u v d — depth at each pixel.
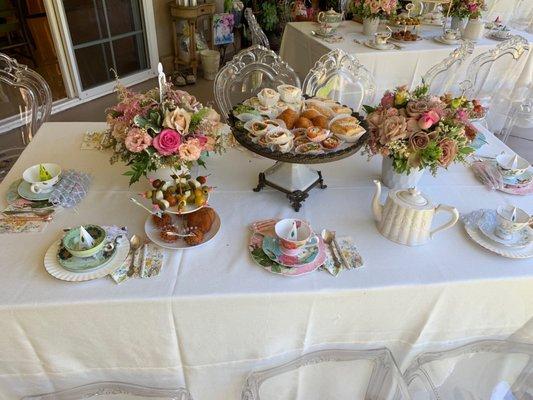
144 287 0.89
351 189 1.26
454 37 2.73
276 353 1.02
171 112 1.01
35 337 0.89
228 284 0.91
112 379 1.01
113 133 1.06
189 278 0.92
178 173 1.08
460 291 0.95
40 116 1.80
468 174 1.35
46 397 0.98
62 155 1.36
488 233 1.06
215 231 1.04
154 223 1.04
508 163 1.31
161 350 0.96
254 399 0.98
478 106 1.50
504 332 1.07
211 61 3.82
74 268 0.90
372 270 0.96
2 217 1.06
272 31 4.21
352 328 1.00
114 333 0.91
